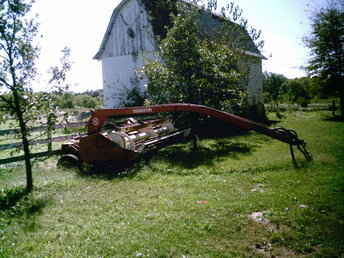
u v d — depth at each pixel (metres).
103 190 6.74
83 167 8.84
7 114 7.10
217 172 7.74
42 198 6.37
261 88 26.02
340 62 23.47
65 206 5.85
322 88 24.66
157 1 18.47
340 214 4.72
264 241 4.07
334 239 4.01
